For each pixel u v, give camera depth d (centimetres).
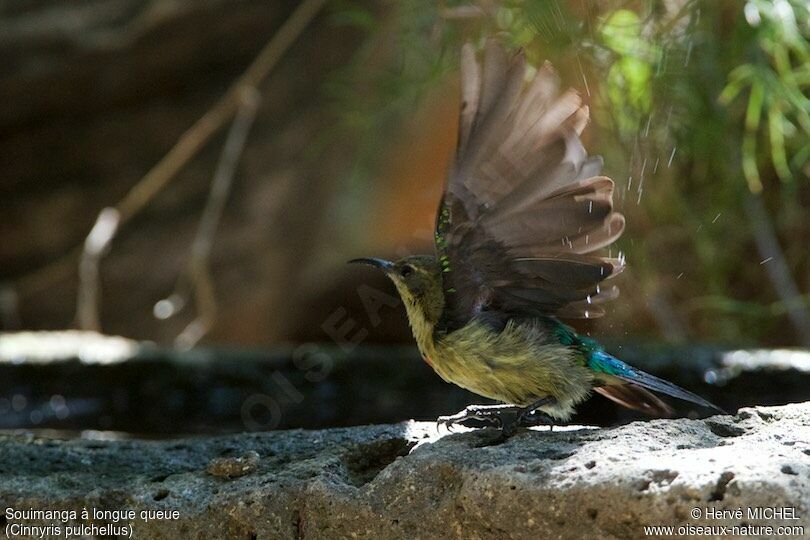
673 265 1516
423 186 1756
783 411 647
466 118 608
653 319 1520
